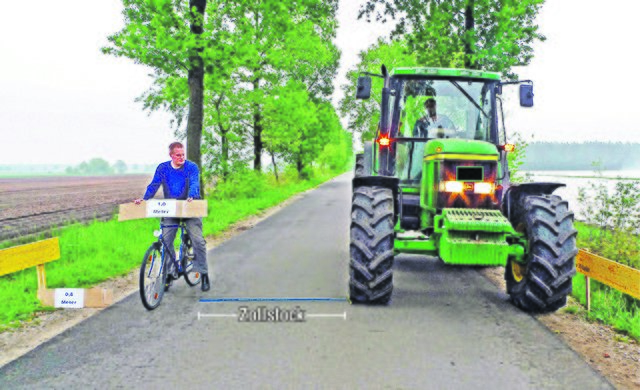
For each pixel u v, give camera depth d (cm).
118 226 1156
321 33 2288
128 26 1170
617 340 470
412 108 678
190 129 1388
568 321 529
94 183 4953
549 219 551
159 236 598
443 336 468
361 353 424
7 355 425
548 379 375
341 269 781
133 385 361
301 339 458
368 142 906
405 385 362
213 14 1356
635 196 830
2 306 552
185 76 1488
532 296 543
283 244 1034
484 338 464
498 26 1641
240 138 2036
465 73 666
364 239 567
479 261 523
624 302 584
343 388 356
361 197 589
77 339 458
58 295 568
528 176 1297
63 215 1677
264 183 2417
